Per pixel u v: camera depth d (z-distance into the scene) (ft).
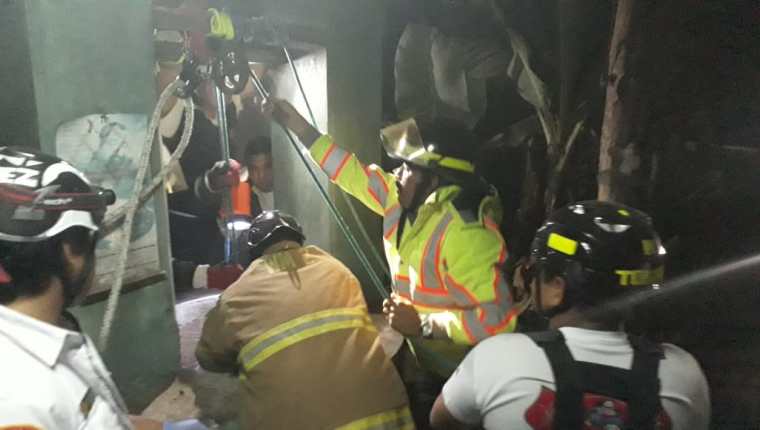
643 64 8.85
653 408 3.59
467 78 15.99
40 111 6.71
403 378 7.28
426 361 6.73
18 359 3.05
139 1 8.09
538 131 15.81
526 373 3.73
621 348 3.79
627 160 8.96
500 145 16.58
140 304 8.37
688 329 12.21
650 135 8.97
